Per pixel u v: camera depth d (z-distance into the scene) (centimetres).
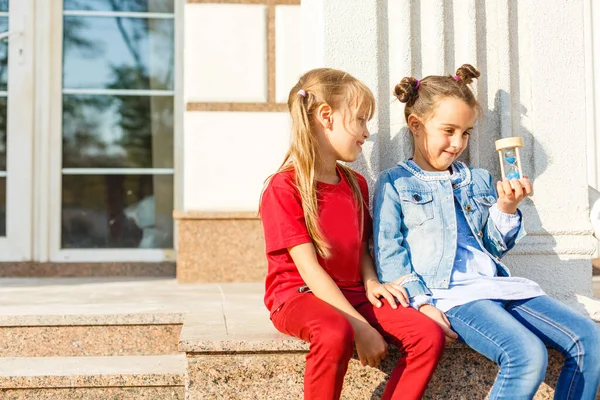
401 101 207
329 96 195
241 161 379
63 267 416
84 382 215
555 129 231
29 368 224
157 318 245
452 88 200
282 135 381
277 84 380
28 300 285
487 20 233
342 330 169
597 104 405
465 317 183
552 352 191
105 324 244
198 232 374
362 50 225
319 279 180
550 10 232
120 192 422
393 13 228
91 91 421
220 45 379
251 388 182
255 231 377
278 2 380
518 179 195
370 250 216
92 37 421
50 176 417
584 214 230
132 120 424
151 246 423
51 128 417
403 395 172
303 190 190
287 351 182
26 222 415
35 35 417
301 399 182
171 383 216
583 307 222
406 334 176
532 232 228
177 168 424
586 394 176
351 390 186
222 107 379
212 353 182
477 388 189
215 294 310
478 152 229
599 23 404
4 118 416
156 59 424
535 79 231
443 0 229
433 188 203
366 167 224
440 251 196
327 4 225
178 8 422
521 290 191
